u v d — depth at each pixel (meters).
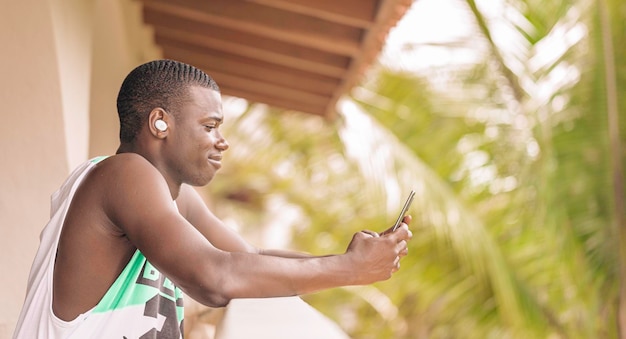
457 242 9.06
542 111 9.12
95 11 5.50
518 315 9.25
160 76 2.20
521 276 9.34
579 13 9.12
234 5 5.74
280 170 13.72
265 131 12.80
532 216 9.34
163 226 2.02
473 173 9.65
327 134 12.48
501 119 9.84
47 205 3.95
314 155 12.65
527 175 9.45
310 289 2.02
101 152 6.52
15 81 3.77
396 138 9.87
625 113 8.90
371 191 9.52
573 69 9.09
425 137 9.86
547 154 9.09
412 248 9.45
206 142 2.22
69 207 2.14
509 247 9.34
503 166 9.67
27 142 3.86
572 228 9.08
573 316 9.28
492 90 9.93
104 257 2.11
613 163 8.98
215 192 14.58
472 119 9.90
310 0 5.13
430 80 10.05
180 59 7.20
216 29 6.43
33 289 2.13
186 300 5.24
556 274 9.23
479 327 9.52
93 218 2.09
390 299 11.83
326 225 12.50
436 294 9.60
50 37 3.71
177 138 2.21
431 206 9.25
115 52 6.19
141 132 2.21
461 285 9.49
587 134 9.00
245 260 1.98
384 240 2.08
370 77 10.04
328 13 5.16
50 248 2.13
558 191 9.07
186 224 2.04
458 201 9.42
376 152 9.63
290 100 7.64
